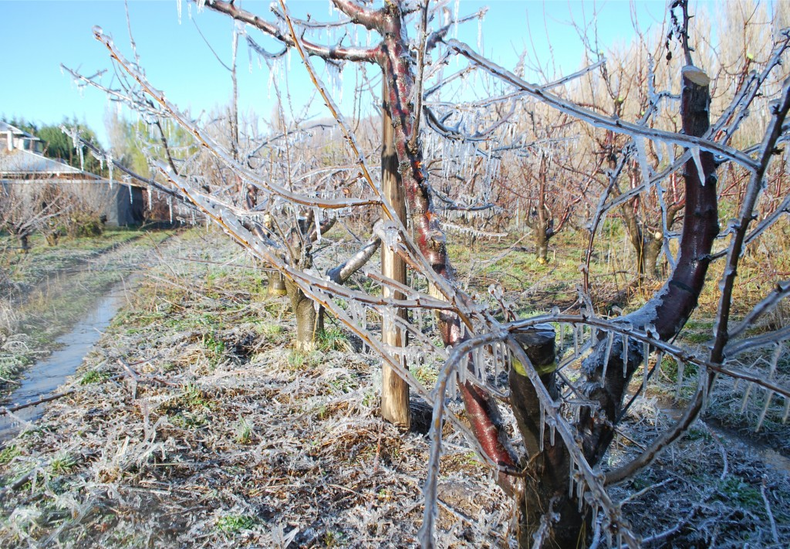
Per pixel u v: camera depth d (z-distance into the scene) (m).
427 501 0.98
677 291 1.67
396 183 3.29
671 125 7.23
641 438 3.66
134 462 3.33
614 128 1.27
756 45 9.76
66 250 13.67
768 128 1.15
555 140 4.91
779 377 4.44
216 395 4.46
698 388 1.41
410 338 4.66
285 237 4.90
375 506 2.92
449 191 6.71
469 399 1.88
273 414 4.07
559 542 1.79
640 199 7.13
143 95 3.46
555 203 10.47
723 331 1.32
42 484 3.18
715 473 3.25
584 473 1.23
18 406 3.97
